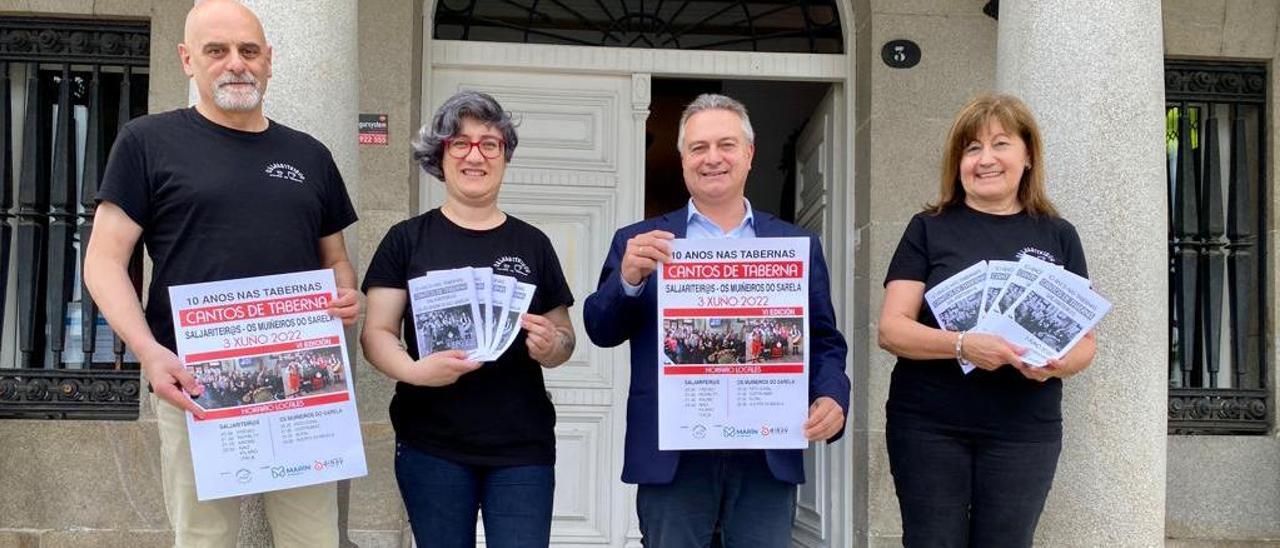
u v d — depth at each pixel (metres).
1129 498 3.42
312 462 2.77
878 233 5.39
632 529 5.55
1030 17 3.70
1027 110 3.09
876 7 5.47
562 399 5.58
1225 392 5.40
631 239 2.92
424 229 3.11
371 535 5.05
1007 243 3.03
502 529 2.96
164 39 5.14
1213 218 5.54
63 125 5.20
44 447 4.96
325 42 3.60
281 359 2.76
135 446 4.99
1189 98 5.55
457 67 5.64
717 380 2.90
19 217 5.17
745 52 5.79
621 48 5.72
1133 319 3.47
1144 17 3.62
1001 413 2.96
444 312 2.96
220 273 2.76
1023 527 2.99
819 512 5.88
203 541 2.82
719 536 3.11
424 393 3.02
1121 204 3.51
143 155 2.78
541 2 5.79
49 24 5.20
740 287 2.91
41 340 5.18
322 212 2.97
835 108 5.86
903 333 2.99
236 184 2.80
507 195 5.63
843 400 2.93
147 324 2.72
